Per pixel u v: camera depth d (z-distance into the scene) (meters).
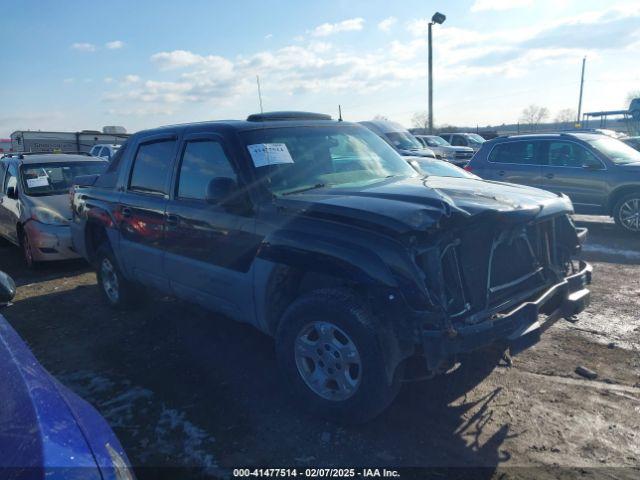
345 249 3.18
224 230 3.98
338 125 4.82
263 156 4.00
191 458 3.16
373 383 3.12
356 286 3.32
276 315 3.77
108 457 1.90
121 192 5.35
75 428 1.91
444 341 2.97
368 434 3.33
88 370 4.41
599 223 10.98
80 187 6.32
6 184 9.15
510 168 10.88
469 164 11.66
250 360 4.48
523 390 3.82
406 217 3.12
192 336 5.06
